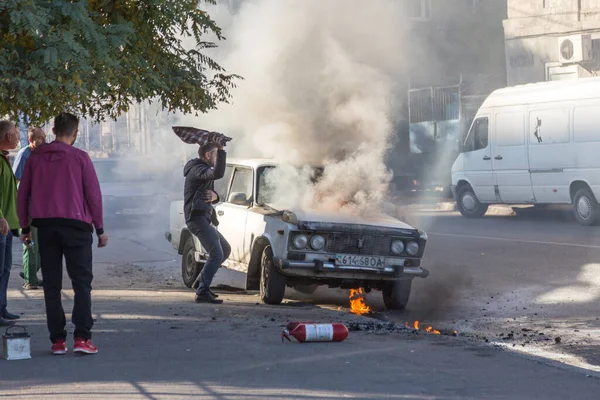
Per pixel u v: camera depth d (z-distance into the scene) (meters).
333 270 14.68
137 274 19.78
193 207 15.02
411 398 8.22
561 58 43.22
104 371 9.31
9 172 12.64
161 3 12.77
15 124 12.80
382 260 14.91
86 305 10.16
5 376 9.09
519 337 12.64
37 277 16.92
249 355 10.16
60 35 11.09
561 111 30.11
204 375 9.13
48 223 9.99
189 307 14.31
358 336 11.57
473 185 33.78
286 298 16.52
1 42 11.20
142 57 13.23
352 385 8.70
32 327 12.26
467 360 9.90
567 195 30.02
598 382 8.88
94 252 24.39
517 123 31.83
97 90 11.86
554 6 43.88
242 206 16.39
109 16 12.95
